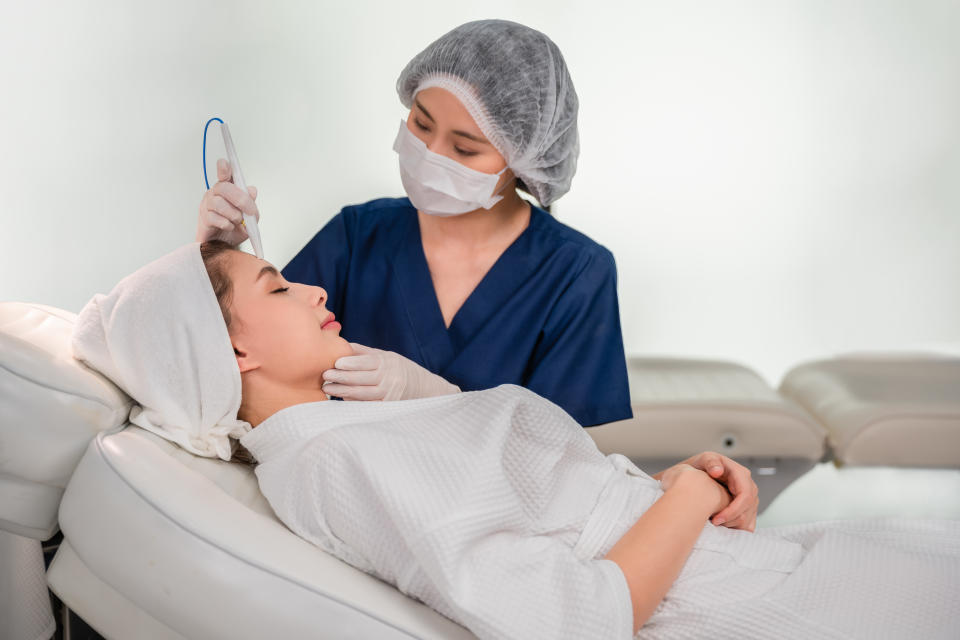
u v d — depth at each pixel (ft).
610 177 9.55
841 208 9.64
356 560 3.04
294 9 8.48
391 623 2.74
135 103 8.25
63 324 3.61
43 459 3.11
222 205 3.73
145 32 8.18
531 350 4.64
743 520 3.63
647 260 9.73
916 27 9.23
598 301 4.67
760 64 9.33
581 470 3.54
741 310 9.82
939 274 9.70
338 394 3.55
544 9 9.07
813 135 9.48
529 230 4.76
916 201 9.58
